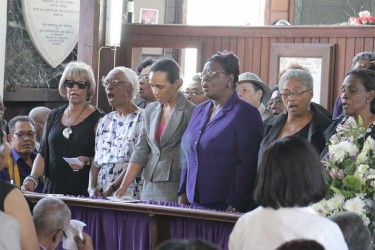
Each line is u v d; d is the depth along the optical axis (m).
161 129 5.76
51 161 6.24
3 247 3.18
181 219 5.00
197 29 10.87
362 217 4.16
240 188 5.22
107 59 10.16
